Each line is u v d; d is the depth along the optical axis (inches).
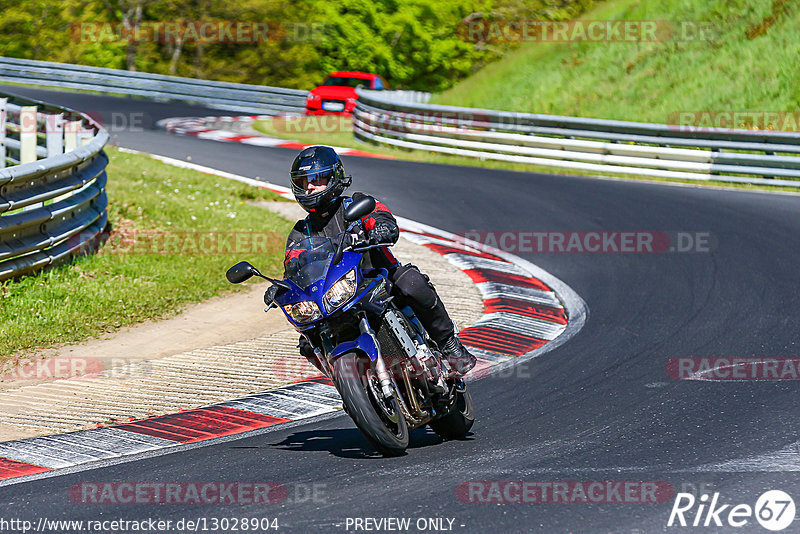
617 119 2279.8
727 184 1716.3
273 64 4165.8
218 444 546.3
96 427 589.6
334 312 478.6
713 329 821.9
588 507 414.9
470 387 671.8
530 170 1907.0
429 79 4104.3
